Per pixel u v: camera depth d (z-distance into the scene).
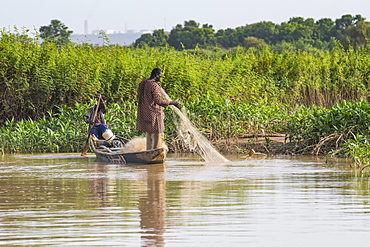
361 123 55.84
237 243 21.14
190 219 24.89
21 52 73.56
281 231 22.81
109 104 74.06
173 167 45.91
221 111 65.38
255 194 31.28
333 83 94.81
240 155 57.62
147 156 48.44
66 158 55.97
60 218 25.20
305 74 93.25
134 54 83.88
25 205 28.38
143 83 49.88
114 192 32.28
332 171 42.31
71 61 74.38
